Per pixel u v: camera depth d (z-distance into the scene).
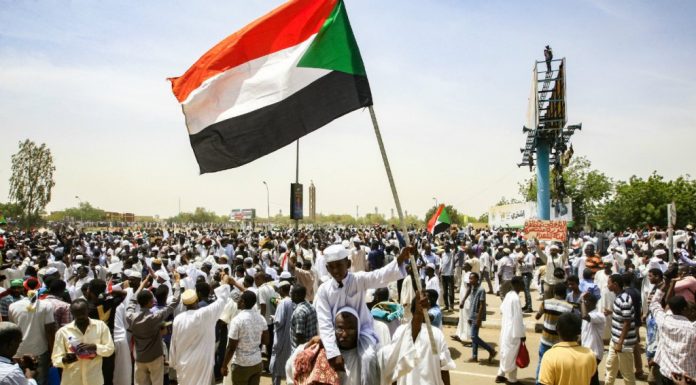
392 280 4.03
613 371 7.39
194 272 11.83
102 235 42.50
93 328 5.79
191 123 4.76
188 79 4.82
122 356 6.85
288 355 7.49
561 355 4.46
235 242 21.86
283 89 4.73
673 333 5.74
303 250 18.20
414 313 4.13
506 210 38.97
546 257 12.89
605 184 49.03
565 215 25.09
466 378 8.73
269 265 14.37
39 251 17.47
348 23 4.85
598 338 7.70
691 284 7.63
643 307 11.12
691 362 5.61
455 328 12.97
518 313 8.36
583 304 7.82
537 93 22.44
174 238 30.33
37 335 6.61
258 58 4.81
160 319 6.62
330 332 3.81
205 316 6.28
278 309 7.68
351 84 4.70
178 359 6.21
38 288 7.40
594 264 11.81
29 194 59.06
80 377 5.69
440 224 18.48
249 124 4.71
